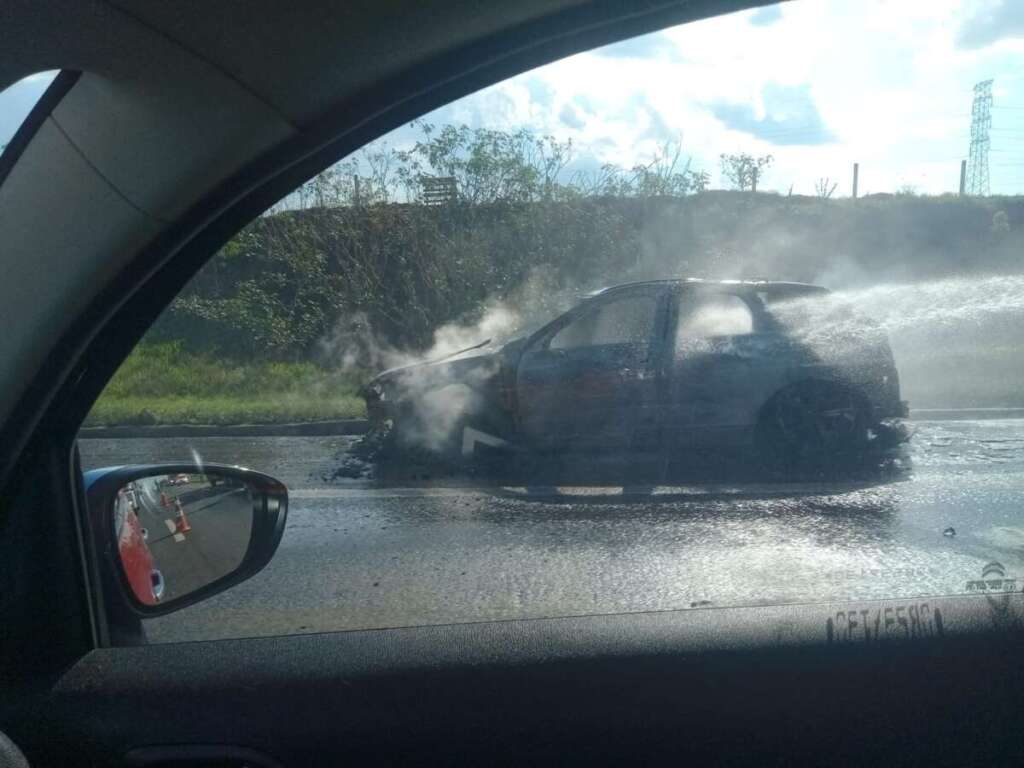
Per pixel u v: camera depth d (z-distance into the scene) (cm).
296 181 222
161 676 231
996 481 571
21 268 206
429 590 346
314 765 229
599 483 617
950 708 246
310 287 753
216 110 204
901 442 697
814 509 500
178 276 222
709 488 584
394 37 204
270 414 830
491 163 976
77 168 204
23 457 220
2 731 215
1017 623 261
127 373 316
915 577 342
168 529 268
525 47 221
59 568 226
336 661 240
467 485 637
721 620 258
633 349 705
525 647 247
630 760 238
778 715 242
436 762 233
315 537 443
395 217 827
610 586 347
